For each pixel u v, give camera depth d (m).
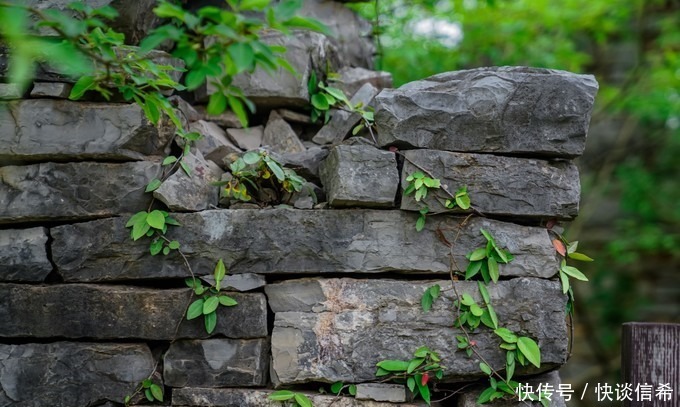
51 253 2.23
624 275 6.59
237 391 2.18
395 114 2.18
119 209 2.23
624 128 6.68
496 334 2.16
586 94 2.19
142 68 2.12
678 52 6.00
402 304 2.17
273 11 1.69
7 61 2.20
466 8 4.57
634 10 6.04
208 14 1.69
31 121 2.22
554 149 2.19
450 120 2.18
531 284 2.19
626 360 2.24
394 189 2.18
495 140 2.19
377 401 2.15
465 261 2.19
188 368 2.20
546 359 2.17
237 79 2.55
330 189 2.24
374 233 2.20
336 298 2.18
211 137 2.45
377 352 2.16
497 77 2.21
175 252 2.21
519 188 2.19
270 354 2.24
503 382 2.17
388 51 4.19
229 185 2.30
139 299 2.19
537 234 2.22
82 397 2.19
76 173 2.22
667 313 6.46
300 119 2.65
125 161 2.25
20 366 2.19
